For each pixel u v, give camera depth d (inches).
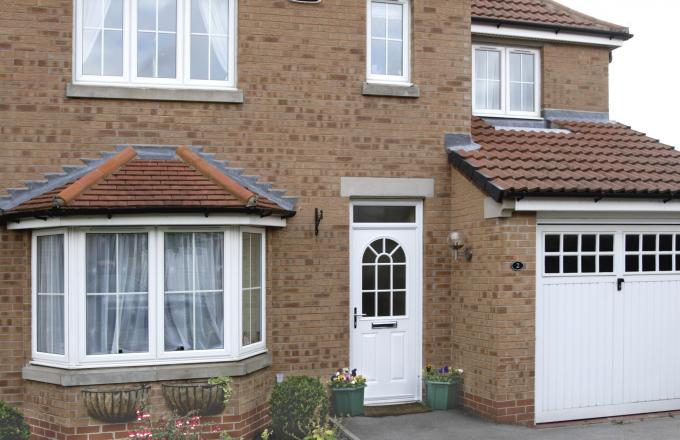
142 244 313.4
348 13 368.8
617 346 355.3
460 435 316.8
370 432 322.7
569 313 346.3
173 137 343.6
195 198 306.0
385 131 372.5
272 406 313.7
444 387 360.2
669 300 366.9
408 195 374.9
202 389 304.8
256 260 341.7
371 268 374.6
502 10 453.4
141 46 346.3
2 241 322.0
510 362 332.8
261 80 355.6
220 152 349.4
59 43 330.6
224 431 304.8
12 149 324.5
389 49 384.2
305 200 359.6
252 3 354.9
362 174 368.5
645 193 336.5
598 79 474.9
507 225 331.9
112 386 302.0
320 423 315.0
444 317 378.6
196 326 318.0
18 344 322.3
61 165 330.0
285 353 353.7
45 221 301.4
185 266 318.0
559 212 342.6
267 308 347.3
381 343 373.7
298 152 359.6
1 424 295.4
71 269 303.6
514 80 463.2
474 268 354.3
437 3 382.9
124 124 337.4
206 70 354.6
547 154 383.6
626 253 358.9
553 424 339.3
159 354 310.7
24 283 320.5
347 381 351.6
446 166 381.7
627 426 338.0
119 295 310.7
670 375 365.4
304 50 361.7
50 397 305.7
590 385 349.1
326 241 362.0
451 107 383.9
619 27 467.8
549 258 344.5
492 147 386.6
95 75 340.5
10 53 325.1
